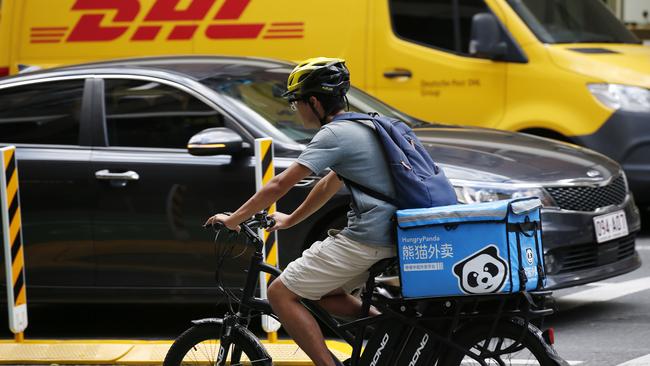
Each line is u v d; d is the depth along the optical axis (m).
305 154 13.52
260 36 32.12
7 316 24.25
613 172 21.64
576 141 28.78
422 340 13.89
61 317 23.95
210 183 20.30
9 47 34.12
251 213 13.77
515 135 22.86
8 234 19.73
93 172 20.95
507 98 29.77
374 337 14.08
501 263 13.03
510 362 13.70
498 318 13.49
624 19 46.53
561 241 19.92
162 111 21.20
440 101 30.61
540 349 13.42
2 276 21.67
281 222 14.63
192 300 20.53
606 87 28.61
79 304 25.27
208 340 15.16
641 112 28.42
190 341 15.23
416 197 13.48
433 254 13.29
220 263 15.07
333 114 13.93
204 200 20.33
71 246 21.09
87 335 22.16
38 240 21.25
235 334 14.75
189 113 21.02
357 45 31.39
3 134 21.97
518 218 13.12
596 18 31.20
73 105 21.77
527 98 29.48
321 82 13.75
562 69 29.03
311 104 13.89
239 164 20.22
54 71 22.34
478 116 30.09
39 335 22.34
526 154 21.06
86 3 33.38
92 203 20.94
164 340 20.06
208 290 20.39
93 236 20.97
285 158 20.05
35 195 21.22
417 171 13.66
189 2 32.66
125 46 33.06
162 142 21.05
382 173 13.58
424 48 30.78
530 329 13.52
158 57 23.41
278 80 22.22
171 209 20.50
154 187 20.58
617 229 21.03
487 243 13.08
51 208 21.16
